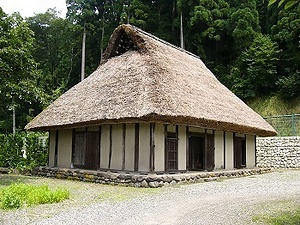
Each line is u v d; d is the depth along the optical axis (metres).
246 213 5.67
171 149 10.48
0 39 10.48
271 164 16.09
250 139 14.89
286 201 6.83
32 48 11.69
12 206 6.25
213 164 12.09
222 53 26.34
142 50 12.06
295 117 17.34
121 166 10.55
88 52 34.53
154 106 8.91
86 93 12.22
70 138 12.88
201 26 25.44
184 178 9.76
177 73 11.43
